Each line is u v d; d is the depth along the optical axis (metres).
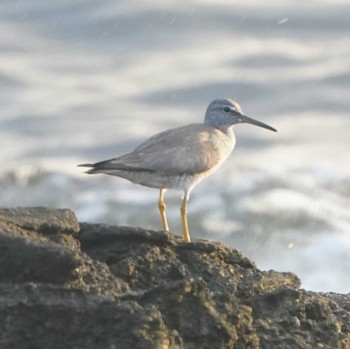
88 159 22.70
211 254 9.84
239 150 22.58
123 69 27.42
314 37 29.17
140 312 8.46
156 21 29.62
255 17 29.91
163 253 9.60
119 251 9.48
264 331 9.22
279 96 25.77
